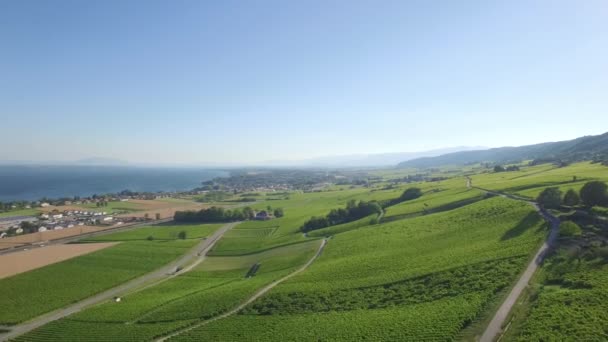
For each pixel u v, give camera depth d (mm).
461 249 99312
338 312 78812
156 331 83812
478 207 139000
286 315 82188
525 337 50312
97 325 91438
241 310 89625
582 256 73000
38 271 142000
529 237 91562
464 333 56812
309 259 132500
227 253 166750
